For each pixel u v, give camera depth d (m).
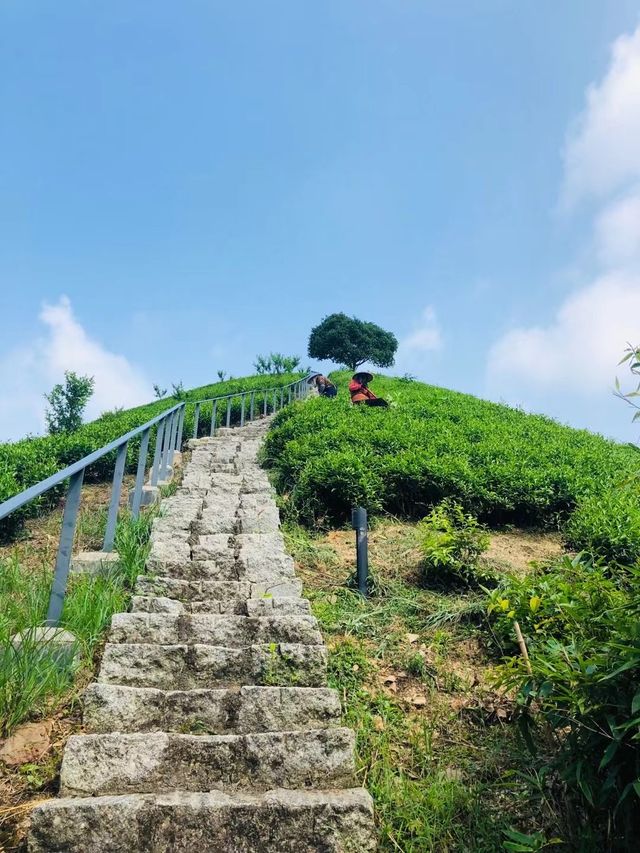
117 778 3.08
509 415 15.24
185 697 3.57
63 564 4.09
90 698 3.48
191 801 2.87
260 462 10.80
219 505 7.27
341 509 7.68
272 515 6.89
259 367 30.25
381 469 8.09
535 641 3.64
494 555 6.65
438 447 9.58
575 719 2.66
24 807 2.91
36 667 3.52
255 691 3.61
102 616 4.30
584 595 3.29
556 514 7.89
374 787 3.24
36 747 3.25
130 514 6.95
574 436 12.77
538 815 3.08
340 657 4.34
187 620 4.30
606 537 6.20
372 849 2.86
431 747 3.59
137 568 5.23
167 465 9.46
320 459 8.03
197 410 14.00
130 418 13.55
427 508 7.95
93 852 2.72
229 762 3.21
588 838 2.67
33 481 8.09
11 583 4.80
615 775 2.47
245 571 5.43
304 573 5.89
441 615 5.03
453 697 4.06
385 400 14.02
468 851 2.92
